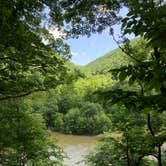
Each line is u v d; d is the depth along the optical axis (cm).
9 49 1212
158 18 367
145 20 387
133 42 1155
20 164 1842
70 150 5169
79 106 8125
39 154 1998
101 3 1175
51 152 2175
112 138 1861
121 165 1844
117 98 410
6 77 1405
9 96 1461
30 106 1911
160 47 332
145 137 1567
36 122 1856
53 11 1255
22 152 1831
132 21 407
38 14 1229
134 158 1802
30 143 1747
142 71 390
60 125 7825
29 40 1150
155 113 412
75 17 1251
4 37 1045
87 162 2253
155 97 380
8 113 1645
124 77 390
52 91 1692
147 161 1875
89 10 1216
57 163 2216
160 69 353
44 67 1458
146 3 450
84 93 8412
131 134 1680
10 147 1627
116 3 1171
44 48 1296
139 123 1719
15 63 1381
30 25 1285
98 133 7581
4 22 961
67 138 6981
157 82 342
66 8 1237
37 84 1495
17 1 1028
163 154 1759
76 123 7731
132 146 1692
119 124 1748
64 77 1545
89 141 6506
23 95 1491
